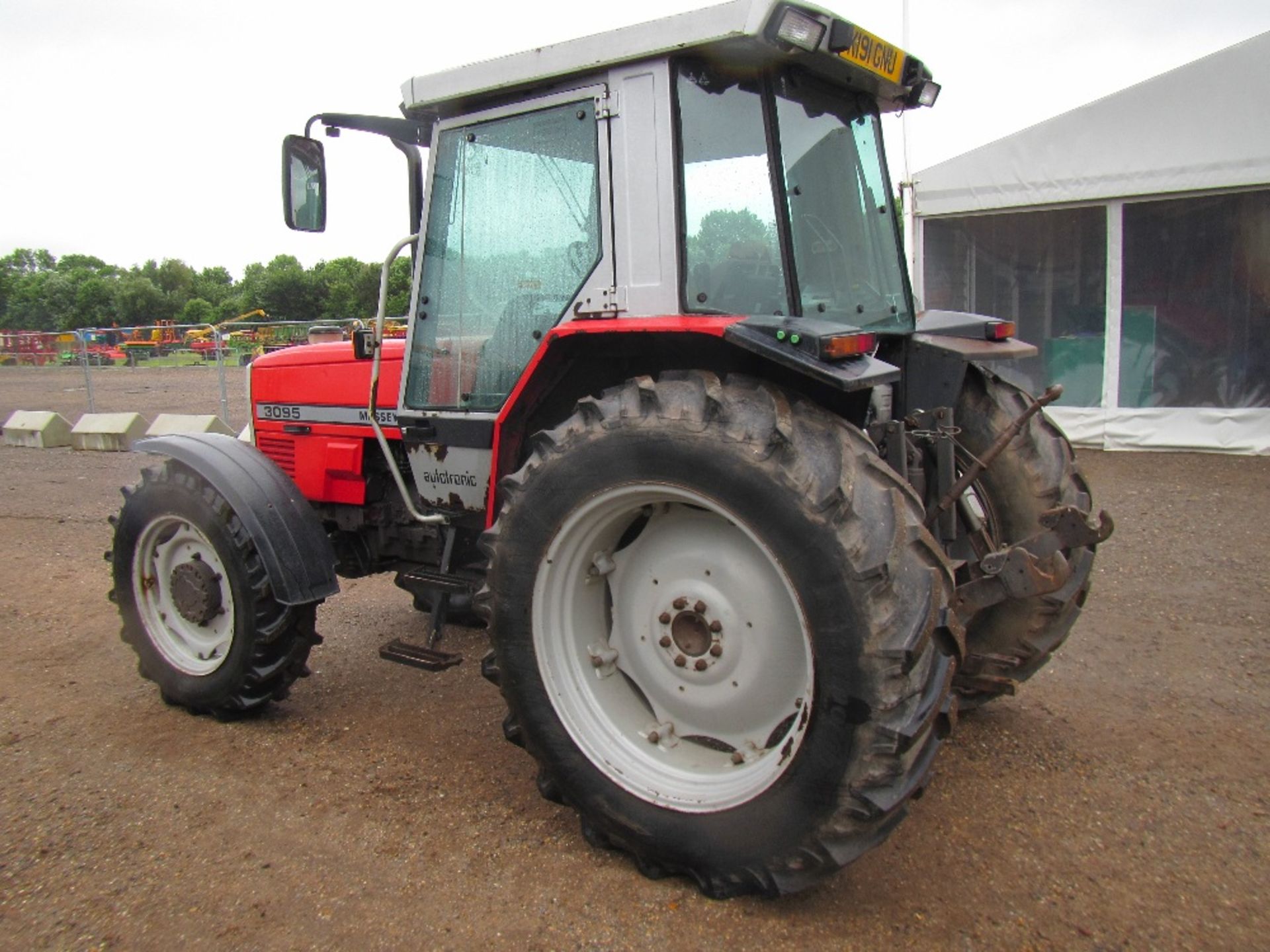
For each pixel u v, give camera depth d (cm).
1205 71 800
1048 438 326
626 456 242
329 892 251
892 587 210
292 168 330
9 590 550
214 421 1152
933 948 224
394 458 377
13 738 350
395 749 338
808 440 225
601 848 269
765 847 229
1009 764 313
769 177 266
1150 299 870
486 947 228
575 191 289
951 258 959
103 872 262
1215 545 562
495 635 270
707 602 255
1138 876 250
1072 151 866
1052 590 240
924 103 325
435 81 307
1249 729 335
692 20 250
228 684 350
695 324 244
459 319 326
